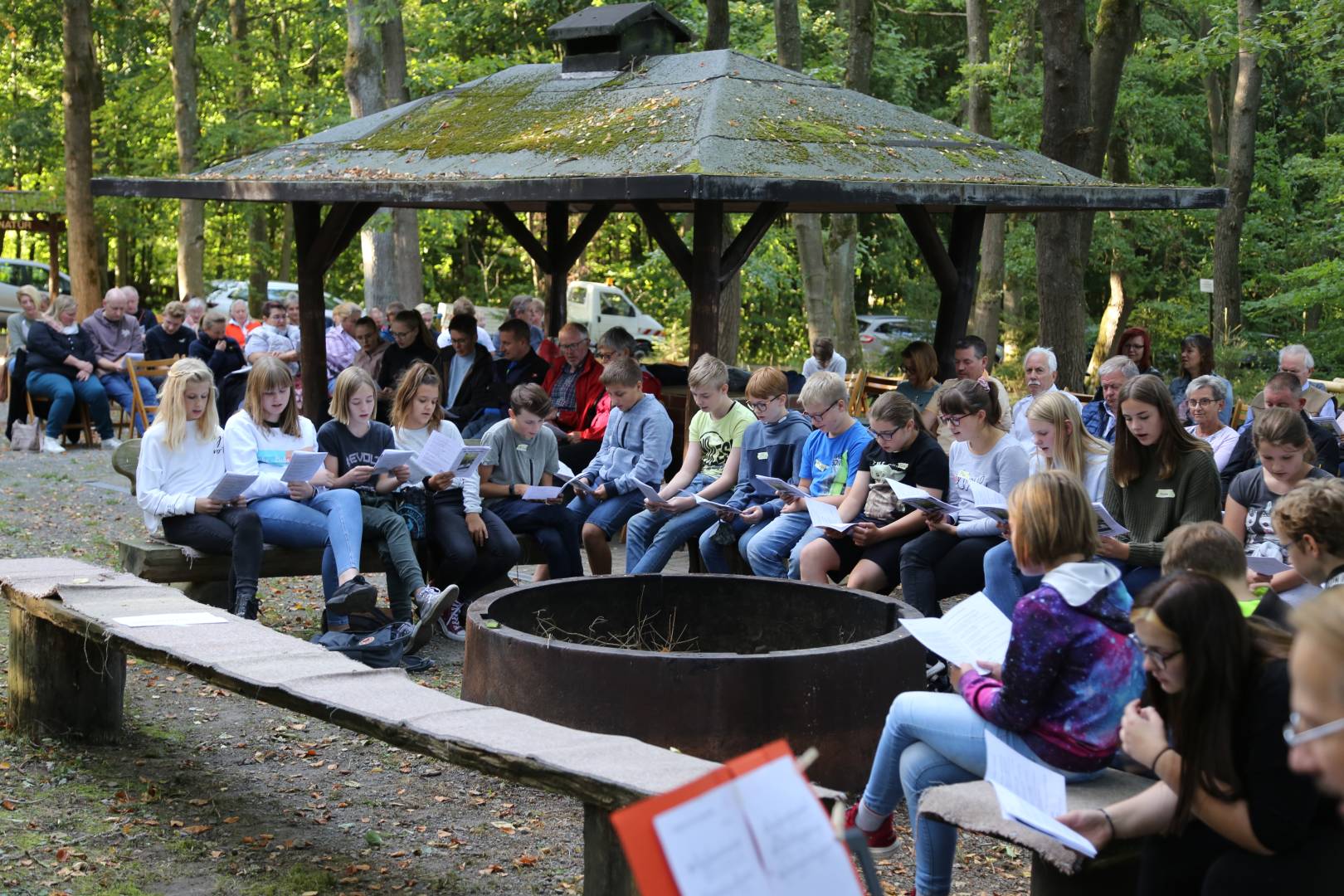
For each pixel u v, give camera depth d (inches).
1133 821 129.6
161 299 1665.8
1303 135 1332.4
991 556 255.8
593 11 444.8
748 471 317.4
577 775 142.2
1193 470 241.0
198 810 198.4
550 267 530.9
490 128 414.9
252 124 1037.8
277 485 286.2
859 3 735.7
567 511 320.8
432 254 1482.5
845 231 967.6
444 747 154.7
